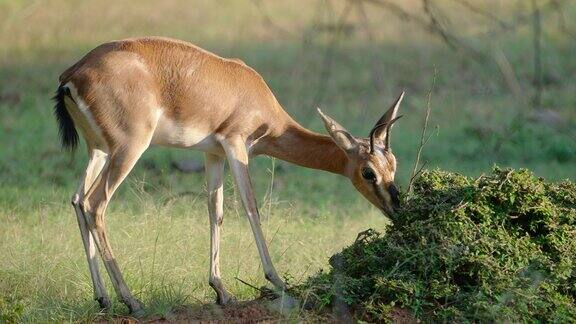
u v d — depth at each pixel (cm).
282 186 1703
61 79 1040
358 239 1022
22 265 1162
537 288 929
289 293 999
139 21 2916
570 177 1764
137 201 1459
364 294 954
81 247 1250
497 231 977
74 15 2912
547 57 2591
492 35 1100
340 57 2648
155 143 1080
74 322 993
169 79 1047
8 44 2700
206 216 1363
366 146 1092
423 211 1004
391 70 2548
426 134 2105
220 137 1092
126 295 1018
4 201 1479
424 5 1098
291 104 2278
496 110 2245
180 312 1010
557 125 985
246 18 2981
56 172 1753
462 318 905
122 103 1017
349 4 1183
